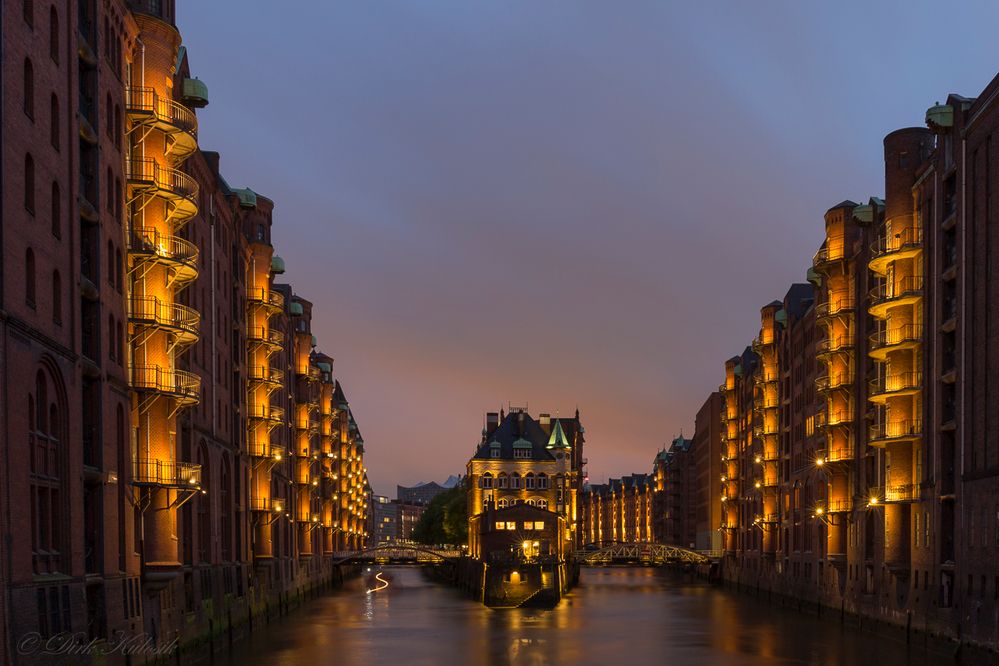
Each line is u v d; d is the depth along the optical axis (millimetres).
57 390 38812
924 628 65062
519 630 83062
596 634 79750
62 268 39469
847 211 85625
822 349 86500
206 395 66500
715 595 126875
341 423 168000
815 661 62125
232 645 69875
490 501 152625
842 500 85312
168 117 51562
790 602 105000
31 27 36312
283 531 99750
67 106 40375
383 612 100625
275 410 86875
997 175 57000
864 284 81875
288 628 83500
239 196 80000
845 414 84812
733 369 145125
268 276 87688
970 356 59594
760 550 125000
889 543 69750
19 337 34406
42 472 37125
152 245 50844
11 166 34094
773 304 120438
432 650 69625
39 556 36250
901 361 69250
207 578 64750
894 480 69000
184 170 60906
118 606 44781
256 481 84875
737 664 61906
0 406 32562
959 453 60375
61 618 37281
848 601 84125
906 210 70188
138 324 49625
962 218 61156
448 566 165375
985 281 58125
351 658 65125
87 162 43812
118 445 47281
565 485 157375
